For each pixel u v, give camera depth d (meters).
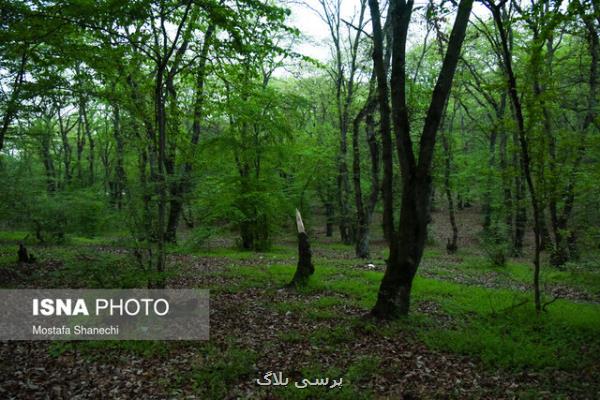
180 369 5.57
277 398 4.81
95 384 5.16
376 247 22.52
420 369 5.58
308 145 21.28
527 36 15.24
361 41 18.52
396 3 7.35
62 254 13.80
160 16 7.63
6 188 13.04
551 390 5.01
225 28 7.86
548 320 7.66
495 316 7.92
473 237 25.16
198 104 13.33
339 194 24.06
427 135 7.29
